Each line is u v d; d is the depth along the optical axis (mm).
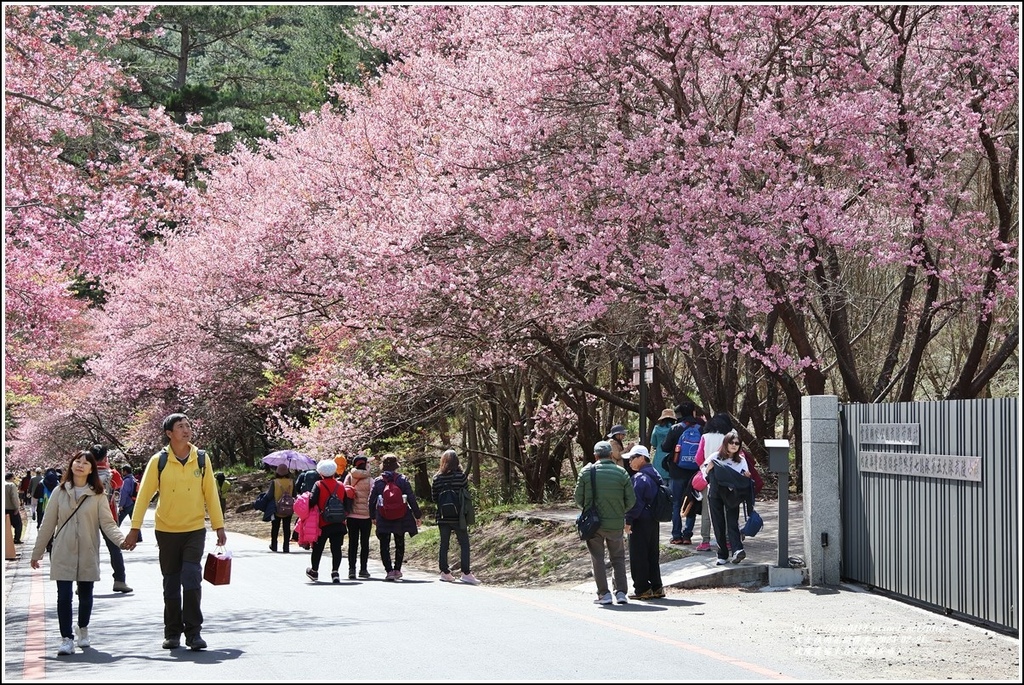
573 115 20688
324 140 28484
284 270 25984
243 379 41500
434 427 32875
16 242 17094
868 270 25484
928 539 11625
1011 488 9984
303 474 23703
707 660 8703
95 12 19766
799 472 24422
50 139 17969
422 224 20625
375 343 26859
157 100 41312
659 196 18734
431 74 24109
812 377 21344
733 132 19906
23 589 16125
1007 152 21594
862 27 20531
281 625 11141
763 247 19109
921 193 19703
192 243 33875
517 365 23422
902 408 12297
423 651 9188
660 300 20328
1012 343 20891
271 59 50312
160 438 47531
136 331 39156
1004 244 19578
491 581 18922
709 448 15219
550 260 20422
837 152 20359
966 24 19984
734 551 14250
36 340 21031
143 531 30797
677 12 19266
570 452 32312
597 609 12242
